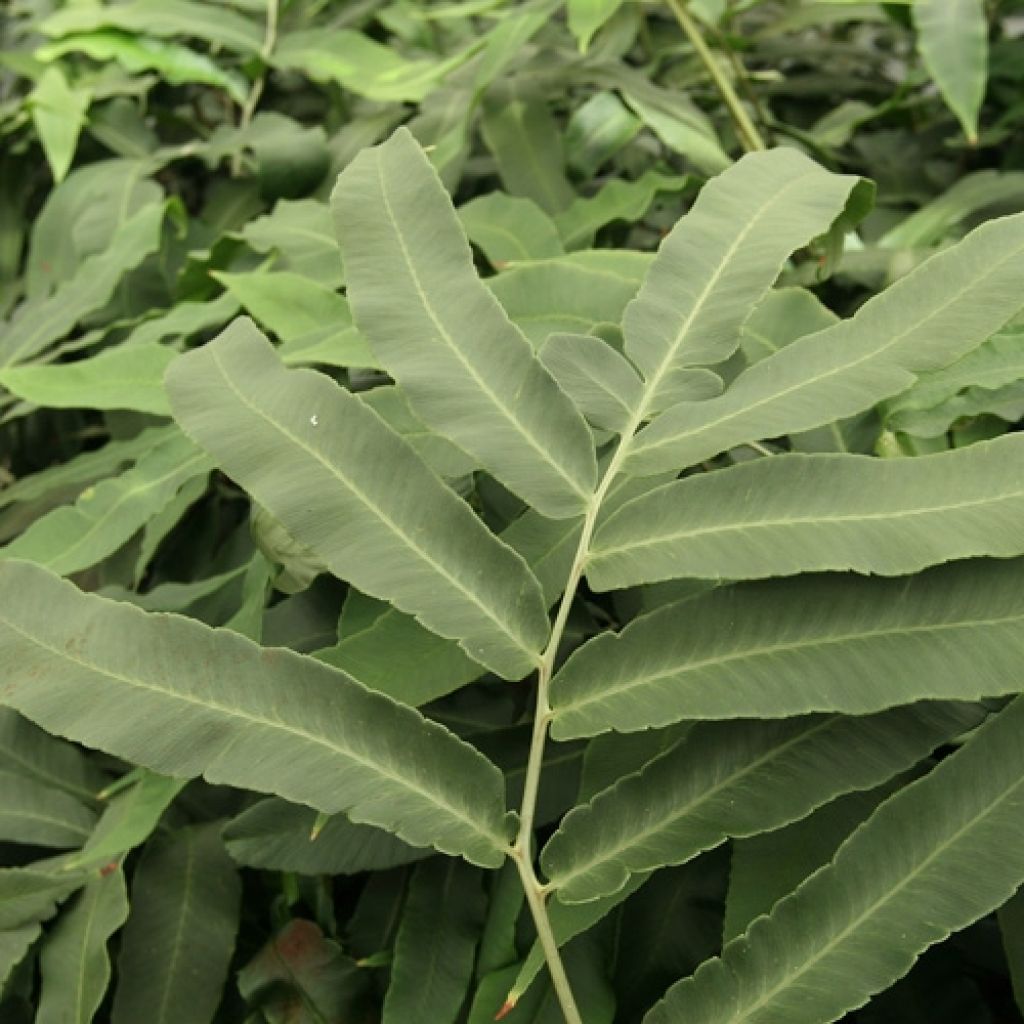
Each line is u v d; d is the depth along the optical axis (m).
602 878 0.31
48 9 0.86
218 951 0.41
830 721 0.32
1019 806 0.29
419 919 0.39
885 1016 0.39
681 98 0.64
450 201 0.35
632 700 0.31
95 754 0.48
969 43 0.54
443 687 0.36
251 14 0.80
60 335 0.58
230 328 0.35
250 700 0.31
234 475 0.32
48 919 0.41
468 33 0.79
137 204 0.67
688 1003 0.30
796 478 0.31
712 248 0.36
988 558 0.30
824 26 0.89
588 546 0.33
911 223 0.59
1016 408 0.41
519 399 0.33
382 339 0.34
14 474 0.63
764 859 0.34
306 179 0.67
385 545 0.32
